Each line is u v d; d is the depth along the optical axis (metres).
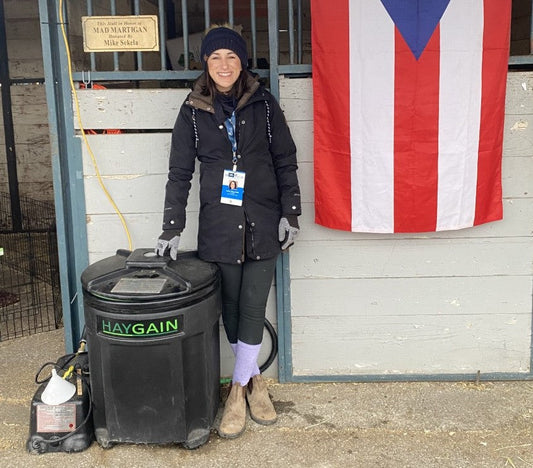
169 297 2.35
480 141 2.84
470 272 3.05
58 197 3.00
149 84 3.73
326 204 2.93
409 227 2.91
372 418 2.81
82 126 2.97
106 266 2.58
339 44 2.77
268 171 2.66
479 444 2.60
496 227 3.01
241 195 2.60
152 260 2.51
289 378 3.16
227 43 2.47
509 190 2.98
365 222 2.92
